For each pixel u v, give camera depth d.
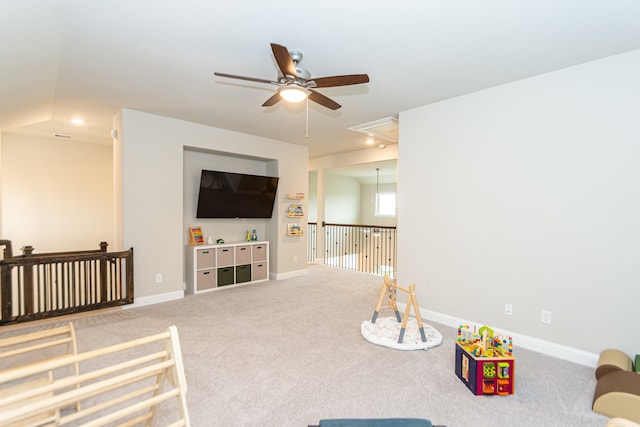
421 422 1.61
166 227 3.99
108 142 5.57
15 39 1.98
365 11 1.81
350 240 9.20
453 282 3.22
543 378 2.24
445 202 3.28
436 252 3.36
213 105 3.50
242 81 2.84
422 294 3.48
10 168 4.92
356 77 2.14
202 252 4.47
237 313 3.58
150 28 2.01
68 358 1.15
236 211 4.95
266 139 5.11
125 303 3.58
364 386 2.12
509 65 2.49
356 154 6.24
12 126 4.25
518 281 2.79
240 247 4.92
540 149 2.66
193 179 4.68
